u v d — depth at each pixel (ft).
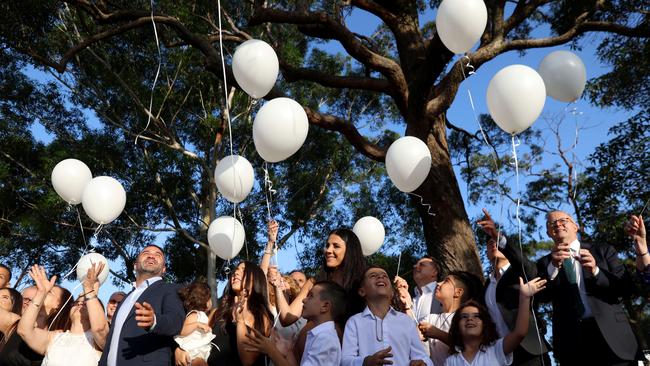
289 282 18.29
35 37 46.34
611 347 13.28
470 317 13.41
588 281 13.96
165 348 13.80
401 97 34.32
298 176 59.47
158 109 54.70
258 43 16.31
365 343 12.01
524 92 14.23
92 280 15.60
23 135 58.59
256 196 60.18
